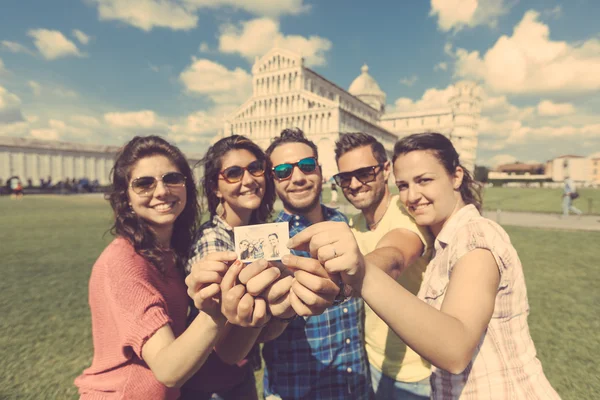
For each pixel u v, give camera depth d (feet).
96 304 2.37
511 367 2.10
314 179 3.54
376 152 3.59
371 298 1.72
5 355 5.36
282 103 89.81
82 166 88.53
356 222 4.11
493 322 2.15
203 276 1.87
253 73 95.55
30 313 6.97
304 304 1.81
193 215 3.19
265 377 3.37
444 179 2.55
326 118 82.79
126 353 2.24
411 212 2.74
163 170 2.71
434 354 1.68
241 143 3.24
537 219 22.89
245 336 2.49
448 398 2.24
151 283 2.41
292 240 1.85
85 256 11.96
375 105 137.18
